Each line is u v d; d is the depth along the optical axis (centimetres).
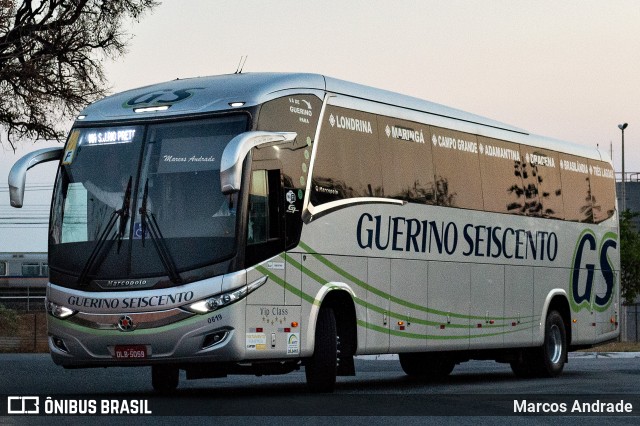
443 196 1856
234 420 1200
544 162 2194
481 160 1983
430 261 1814
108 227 1461
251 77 1538
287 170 1504
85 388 1780
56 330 1482
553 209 2203
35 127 3478
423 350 1795
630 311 7269
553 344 2183
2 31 3422
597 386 1869
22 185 1505
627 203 8112
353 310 1631
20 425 1163
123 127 1502
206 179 1444
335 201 1589
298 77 1557
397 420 1226
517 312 2069
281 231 1486
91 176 1497
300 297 1516
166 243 1434
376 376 2245
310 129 1553
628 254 5750
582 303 2292
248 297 1428
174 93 1518
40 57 3416
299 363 1584
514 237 2066
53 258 1496
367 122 1683
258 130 1445
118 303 1435
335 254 1586
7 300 7125
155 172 1465
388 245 1706
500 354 2092
